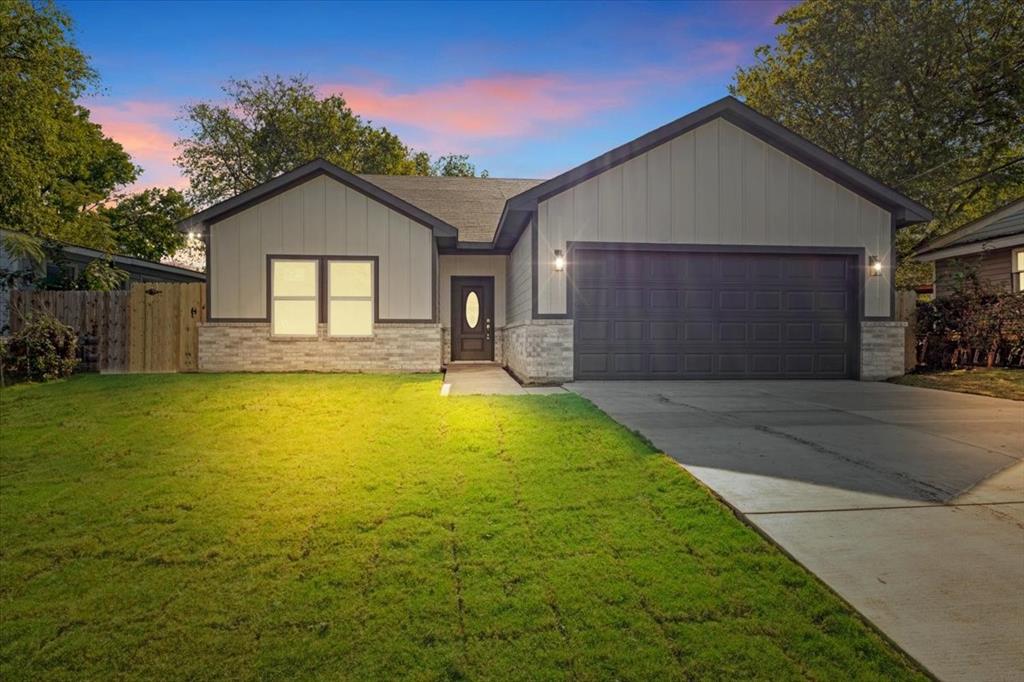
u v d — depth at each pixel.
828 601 2.71
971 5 19.64
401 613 2.75
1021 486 4.27
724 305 11.00
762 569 3.04
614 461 4.91
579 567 3.13
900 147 20.70
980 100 20.06
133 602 2.91
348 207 11.72
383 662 2.42
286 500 4.17
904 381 10.66
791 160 11.11
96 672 2.41
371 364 11.76
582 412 6.98
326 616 2.75
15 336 9.73
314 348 11.67
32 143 20.64
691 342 10.91
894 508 3.82
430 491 4.30
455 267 15.59
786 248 11.06
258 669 2.40
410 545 3.44
